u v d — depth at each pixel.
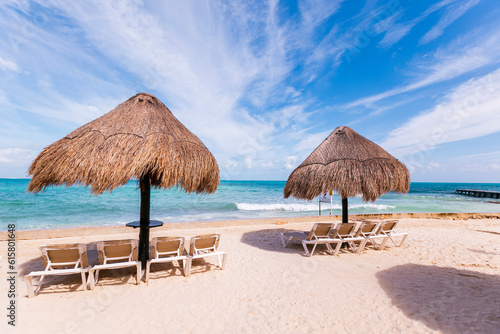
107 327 2.90
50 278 4.39
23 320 3.03
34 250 6.09
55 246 3.69
